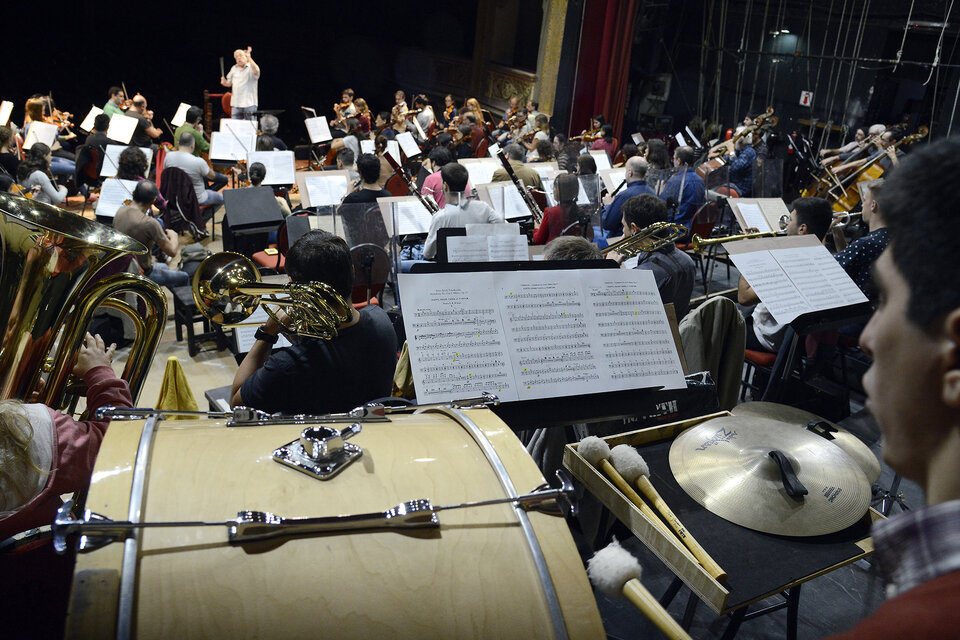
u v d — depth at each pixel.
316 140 10.83
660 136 12.86
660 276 3.35
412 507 1.08
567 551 1.10
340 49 19.44
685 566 1.46
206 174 7.45
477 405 1.48
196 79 19.39
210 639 0.90
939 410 0.47
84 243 1.78
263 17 19.86
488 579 1.03
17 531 1.34
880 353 0.51
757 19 12.95
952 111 10.09
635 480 1.65
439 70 17.28
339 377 2.16
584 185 5.93
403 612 0.97
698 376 2.32
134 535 0.98
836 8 11.55
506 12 15.42
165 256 5.48
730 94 13.77
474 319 1.82
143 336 2.03
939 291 0.46
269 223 5.57
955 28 9.89
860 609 2.52
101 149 8.42
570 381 1.85
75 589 0.90
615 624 2.35
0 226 1.72
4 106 9.75
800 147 9.27
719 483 1.67
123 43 19.25
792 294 2.92
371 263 4.80
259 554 0.99
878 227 3.43
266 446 1.20
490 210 4.72
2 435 1.30
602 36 13.05
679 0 14.30
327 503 1.08
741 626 2.40
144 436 1.17
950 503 0.45
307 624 0.94
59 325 1.82
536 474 1.22
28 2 17.88
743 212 5.31
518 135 11.91
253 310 2.10
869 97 11.37
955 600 0.40
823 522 1.57
